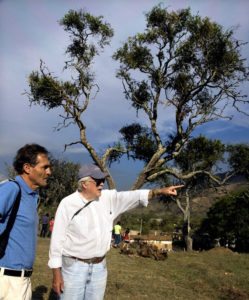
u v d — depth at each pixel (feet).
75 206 8.14
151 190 8.90
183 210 80.38
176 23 56.80
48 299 16.47
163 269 32.65
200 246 93.86
